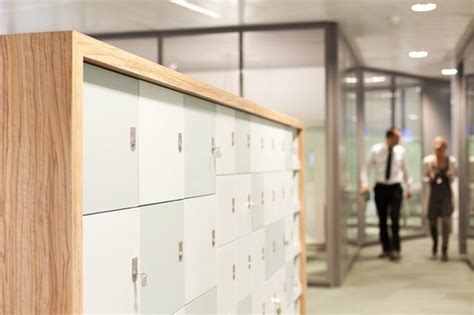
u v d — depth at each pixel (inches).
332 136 257.1
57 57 49.4
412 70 400.2
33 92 49.7
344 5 229.0
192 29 271.3
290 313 149.9
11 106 50.1
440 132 453.1
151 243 66.7
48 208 49.4
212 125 89.1
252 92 272.8
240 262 104.7
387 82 429.1
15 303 50.0
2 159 50.3
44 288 49.5
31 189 49.8
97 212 55.0
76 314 49.6
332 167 255.6
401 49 322.0
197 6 230.4
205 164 85.7
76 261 49.5
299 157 162.4
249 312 110.7
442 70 400.8
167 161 71.4
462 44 304.3
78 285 49.9
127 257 60.9
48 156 49.4
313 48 263.3
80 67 50.4
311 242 273.1
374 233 394.9
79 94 50.2
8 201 50.1
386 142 316.2
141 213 64.2
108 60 55.1
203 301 84.6
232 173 100.2
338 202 254.1
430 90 452.1
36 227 49.6
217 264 91.2
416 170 451.8
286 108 269.7
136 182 63.0
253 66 272.2
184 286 76.9
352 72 338.3
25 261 49.8
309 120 268.2
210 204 88.1
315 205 270.4
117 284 58.7
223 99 91.1
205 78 275.9
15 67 50.1
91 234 54.0
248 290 110.1
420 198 440.8
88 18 249.1
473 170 288.4
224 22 259.0
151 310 66.7
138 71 61.2
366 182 324.5
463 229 325.7
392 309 205.0
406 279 263.0
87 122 53.6
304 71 266.1
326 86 258.1
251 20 255.1
